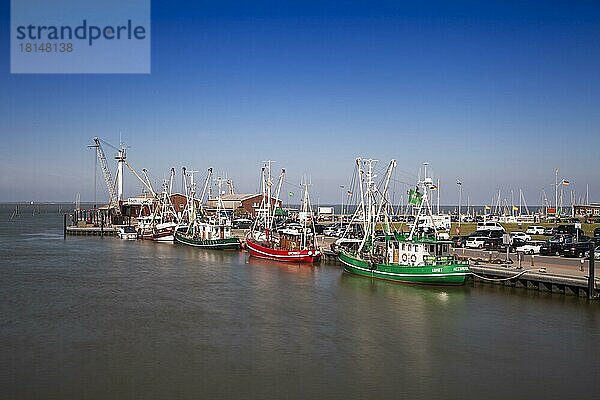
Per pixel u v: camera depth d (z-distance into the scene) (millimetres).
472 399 35750
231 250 122625
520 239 103688
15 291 70188
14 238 165250
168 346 46188
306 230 107375
